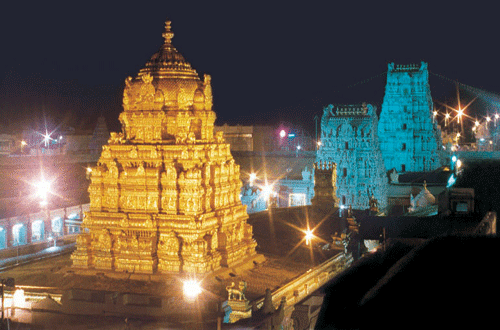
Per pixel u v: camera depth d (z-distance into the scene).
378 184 105.88
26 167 90.56
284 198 109.38
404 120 133.38
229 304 35.69
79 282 41.88
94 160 105.44
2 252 55.59
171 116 44.31
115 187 43.69
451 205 56.91
